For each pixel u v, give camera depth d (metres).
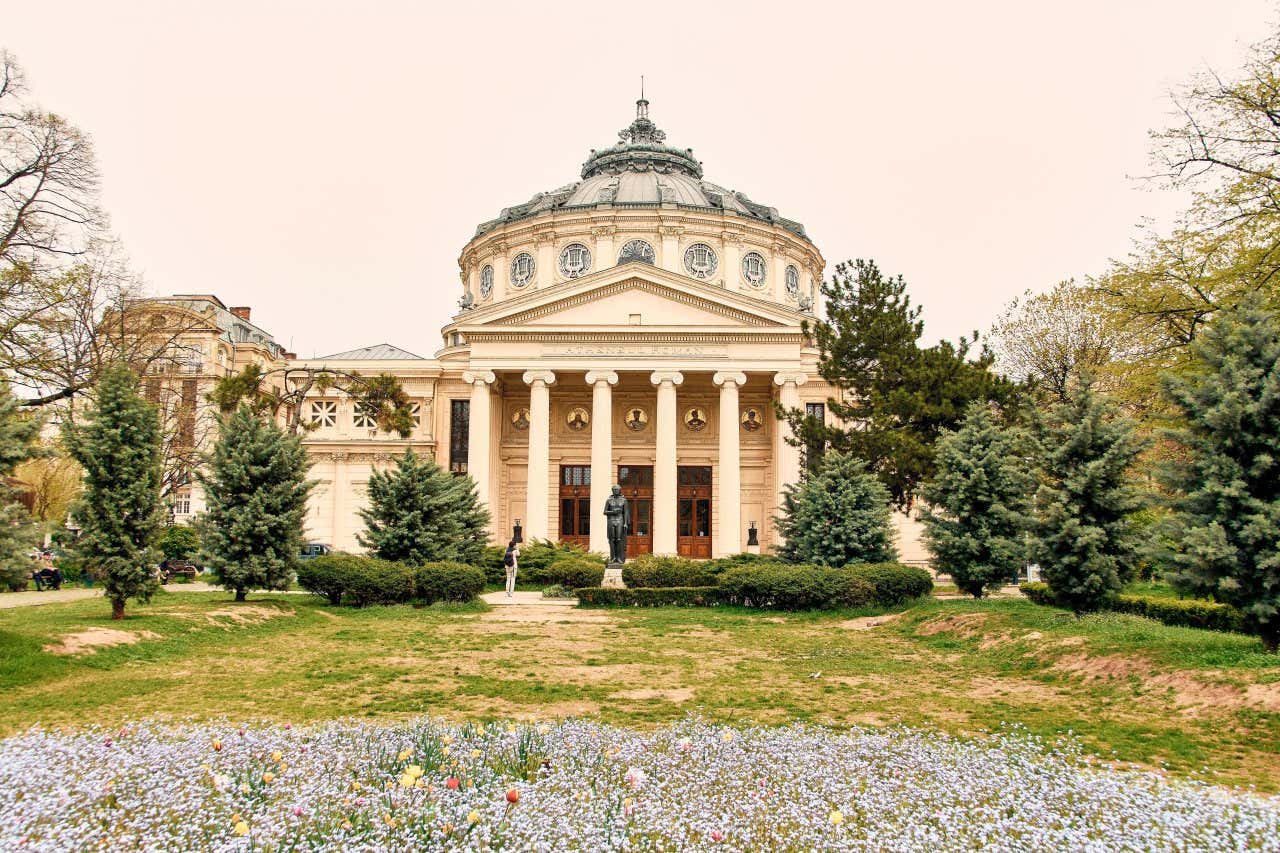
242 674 16.62
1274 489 15.19
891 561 32.19
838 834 7.54
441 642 21.36
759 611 29.00
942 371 32.41
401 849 7.06
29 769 8.84
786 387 49.47
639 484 55.38
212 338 59.56
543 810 7.88
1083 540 19.52
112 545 21.02
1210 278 28.44
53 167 34.28
